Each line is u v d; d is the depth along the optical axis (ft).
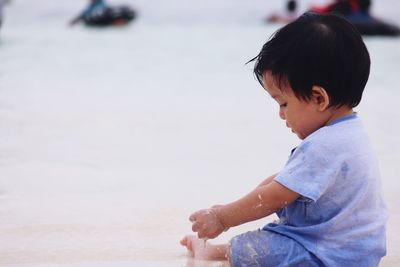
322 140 7.53
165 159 14.25
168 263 8.50
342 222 7.55
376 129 17.40
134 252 8.88
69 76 29.25
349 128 7.68
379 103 21.94
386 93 24.53
